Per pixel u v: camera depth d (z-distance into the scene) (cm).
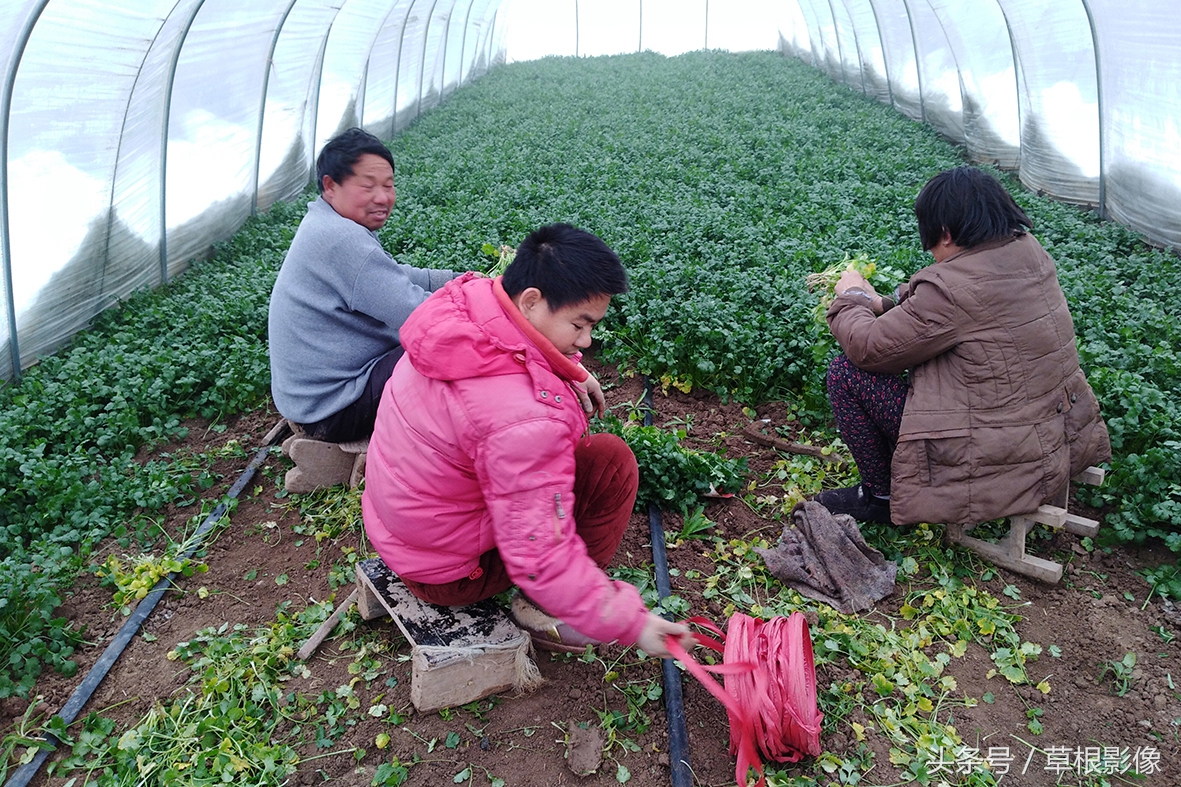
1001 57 1062
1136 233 795
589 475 301
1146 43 738
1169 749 295
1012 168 1091
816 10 1961
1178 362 475
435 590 297
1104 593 364
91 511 433
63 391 522
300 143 1110
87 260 655
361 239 392
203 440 517
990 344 335
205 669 333
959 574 374
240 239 867
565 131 1377
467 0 1927
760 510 427
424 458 259
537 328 242
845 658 331
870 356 352
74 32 586
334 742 300
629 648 333
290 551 409
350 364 409
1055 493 355
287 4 948
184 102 782
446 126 1536
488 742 297
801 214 830
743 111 1504
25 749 305
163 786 282
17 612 353
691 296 616
